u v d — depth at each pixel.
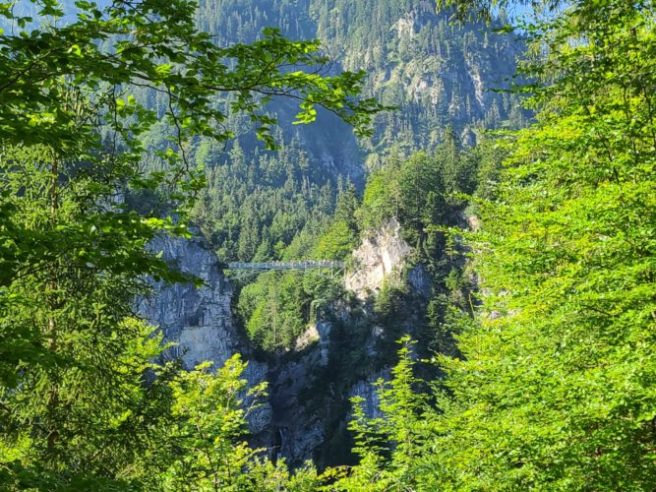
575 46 9.91
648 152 9.20
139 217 7.01
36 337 6.55
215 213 183.50
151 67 5.92
